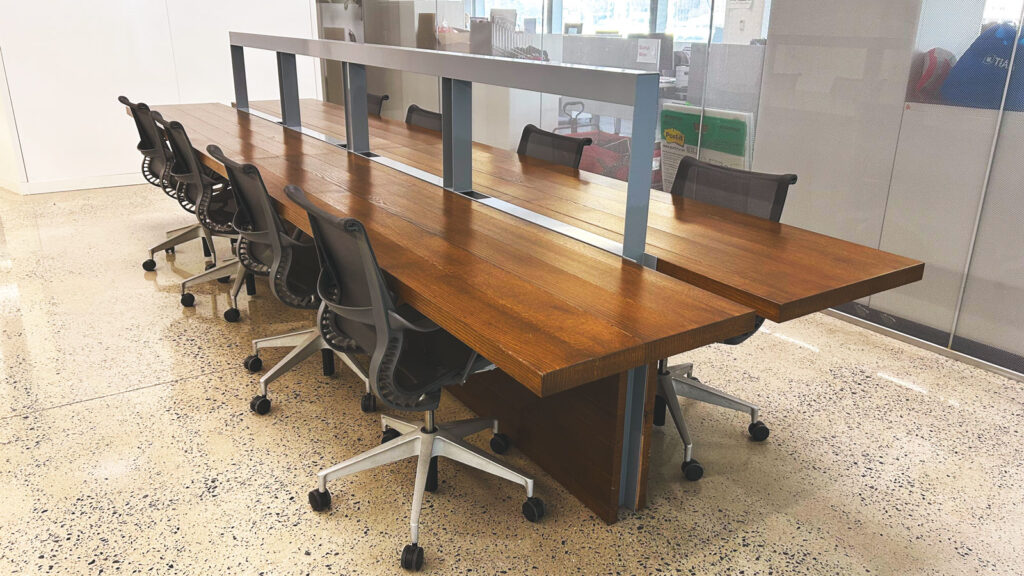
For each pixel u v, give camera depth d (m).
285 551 1.96
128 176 6.31
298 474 2.31
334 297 2.06
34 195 5.89
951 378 3.03
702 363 3.15
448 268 1.92
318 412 2.69
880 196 3.29
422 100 6.00
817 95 3.44
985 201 2.93
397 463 2.38
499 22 5.18
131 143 6.26
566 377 1.38
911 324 3.35
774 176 2.53
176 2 6.24
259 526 2.06
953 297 3.14
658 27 4.16
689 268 1.99
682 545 2.01
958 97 2.93
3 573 1.86
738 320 1.65
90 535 2.01
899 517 2.15
